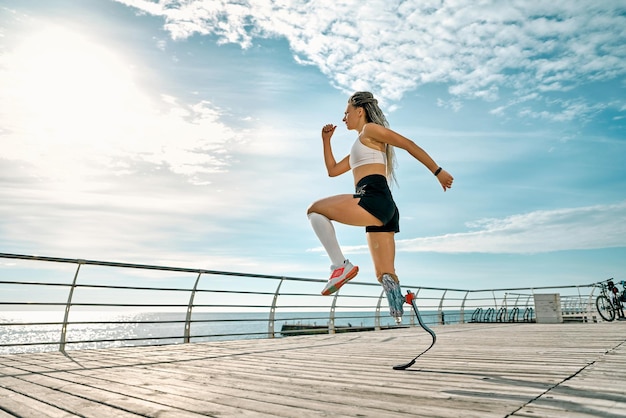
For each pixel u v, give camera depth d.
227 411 1.78
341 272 2.19
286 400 1.99
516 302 12.94
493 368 2.86
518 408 1.67
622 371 2.63
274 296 7.46
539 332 6.87
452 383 2.31
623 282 10.70
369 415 1.63
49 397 2.23
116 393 2.29
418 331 8.55
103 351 4.93
